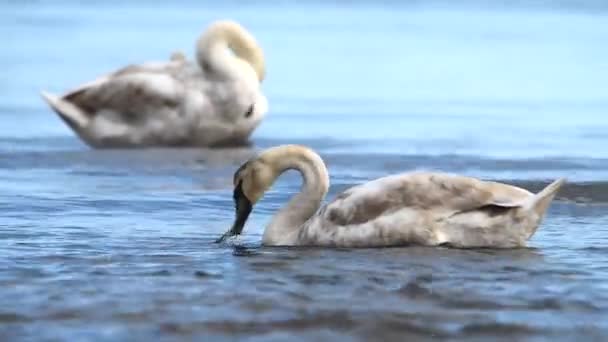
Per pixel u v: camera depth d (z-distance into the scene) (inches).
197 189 696.4
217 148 863.7
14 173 751.1
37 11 2464.3
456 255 494.3
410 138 921.5
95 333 395.2
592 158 821.9
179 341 387.5
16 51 1599.4
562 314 420.2
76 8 2578.7
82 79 1314.0
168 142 860.0
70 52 1600.6
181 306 425.1
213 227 581.3
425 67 1482.5
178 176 744.3
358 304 427.8
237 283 456.4
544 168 778.2
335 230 510.0
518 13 2561.5
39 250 518.6
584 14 2524.6
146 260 498.9
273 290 446.0
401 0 2970.0
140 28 2044.8
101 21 2204.7
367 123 1013.2
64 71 1382.9
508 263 485.1
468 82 1339.8
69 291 444.8
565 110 1111.0
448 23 2249.0
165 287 450.9
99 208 632.4
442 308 425.1
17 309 420.5
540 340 392.2
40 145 875.4
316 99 1187.3
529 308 426.3
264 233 527.2
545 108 1127.0
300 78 1355.8
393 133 951.6
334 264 482.9
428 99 1194.6
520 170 770.8
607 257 506.3
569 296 441.4
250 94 858.8
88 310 419.8
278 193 679.1
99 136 855.1
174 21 2226.9
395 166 787.4
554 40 1865.2
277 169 535.8
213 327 401.7
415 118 1050.7
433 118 1051.9
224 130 861.2
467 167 783.7
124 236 554.6
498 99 1198.3
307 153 532.1
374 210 506.6
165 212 624.4
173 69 863.7
